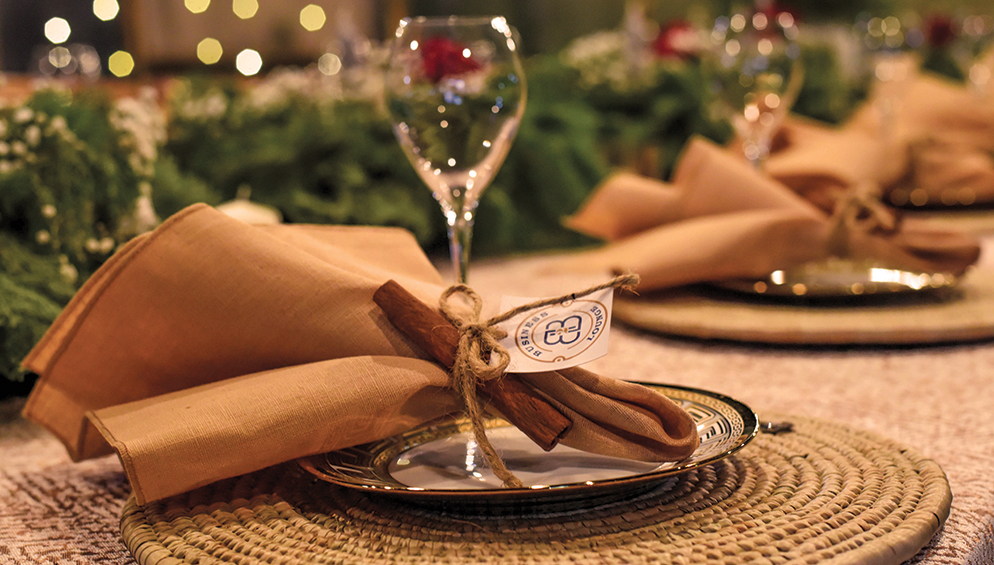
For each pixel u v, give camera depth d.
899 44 2.02
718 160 1.49
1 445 1.09
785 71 1.63
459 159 1.08
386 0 5.59
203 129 1.99
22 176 1.21
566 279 1.41
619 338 1.33
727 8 5.12
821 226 1.39
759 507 0.85
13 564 0.87
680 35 3.33
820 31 3.62
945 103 2.41
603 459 0.88
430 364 0.90
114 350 0.95
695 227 1.39
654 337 1.32
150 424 0.88
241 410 0.88
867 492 0.86
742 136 1.68
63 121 1.27
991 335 1.22
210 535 0.84
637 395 0.86
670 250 1.37
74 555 0.88
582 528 0.83
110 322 0.95
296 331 0.92
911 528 0.82
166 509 0.88
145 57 4.34
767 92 1.63
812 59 3.20
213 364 0.94
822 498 0.86
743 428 0.88
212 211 0.95
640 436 0.86
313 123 1.98
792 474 0.89
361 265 0.98
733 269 1.37
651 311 1.33
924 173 2.02
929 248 1.37
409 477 0.87
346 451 0.91
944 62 3.28
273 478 0.92
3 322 1.10
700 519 0.84
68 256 1.25
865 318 1.25
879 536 0.81
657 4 6.48
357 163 2.01
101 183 1.29
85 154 1.27
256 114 2.04
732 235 1.36
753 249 1.37
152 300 0.94
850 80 3.37
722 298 1.38
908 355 1.21
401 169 2.03
